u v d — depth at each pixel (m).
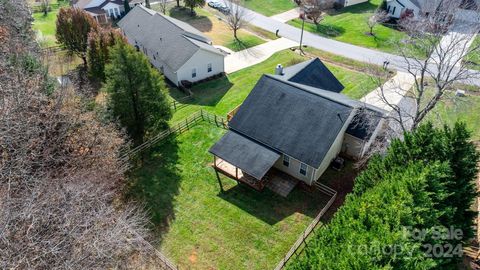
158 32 40.06
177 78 35.38
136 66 22.94
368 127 22.34
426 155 16.27
